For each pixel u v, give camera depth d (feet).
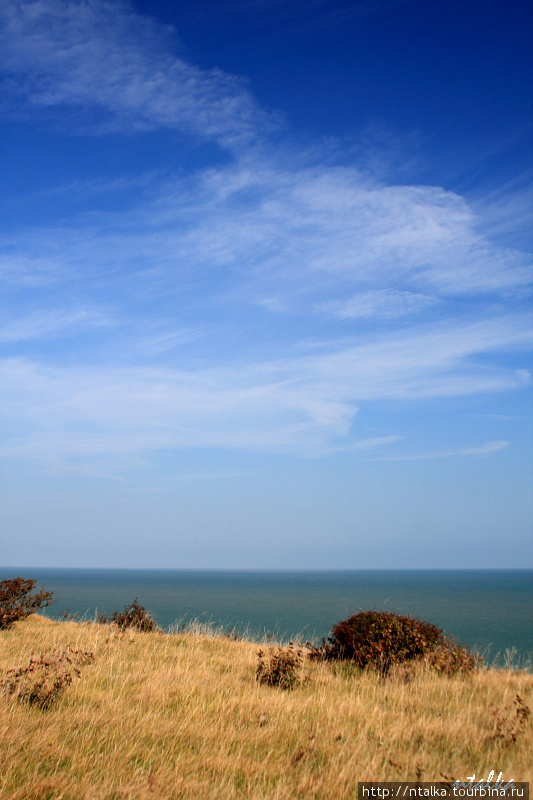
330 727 24.03
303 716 25.89
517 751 21.77
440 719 25.63
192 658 39.99
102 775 17.75
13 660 34.96
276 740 22.35
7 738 19.76
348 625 43.06
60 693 26.37
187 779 17.71
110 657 37.63
